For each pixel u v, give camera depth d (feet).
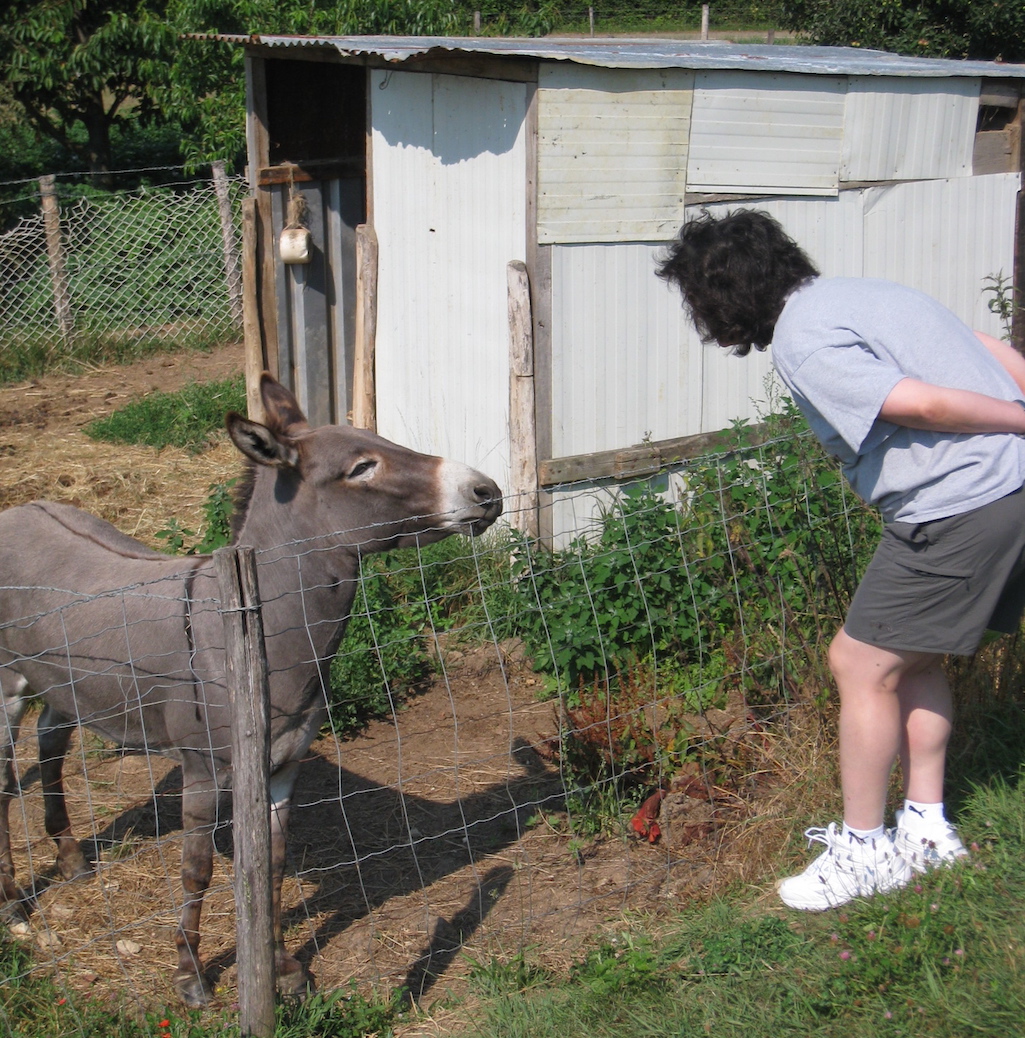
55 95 53.47
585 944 12.01
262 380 12.87
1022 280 25.61
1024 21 43.80
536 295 20.26
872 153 23.22
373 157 25.34
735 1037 9.61
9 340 39.78
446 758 16.76
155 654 12.03
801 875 11.21
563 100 19.67
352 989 11.80
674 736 14.60
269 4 40.70
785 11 49.93
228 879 13.92
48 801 13.89
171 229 43.06
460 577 21.21
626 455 21.40
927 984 9.67
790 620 14.21
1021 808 11.86
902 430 9.70
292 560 11.89
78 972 12.14
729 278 9.93
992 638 13.89
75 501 26.76
